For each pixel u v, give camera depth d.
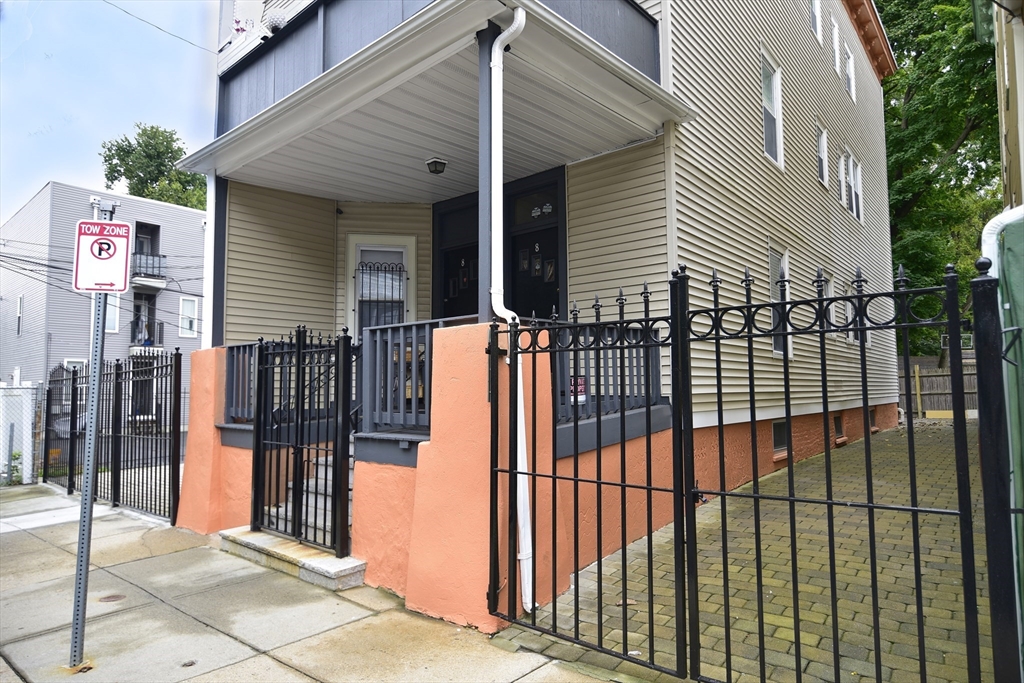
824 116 12.21
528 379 4.05
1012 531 2.17
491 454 3.75
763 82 9.26
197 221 24.39
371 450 4.63
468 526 3.84
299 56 5.97
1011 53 5.73
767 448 8.41
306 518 5.16
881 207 17.06
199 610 4.09
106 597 4.38
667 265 6.23
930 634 3.51
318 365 5.07
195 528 6.14
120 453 7.55
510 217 7.62
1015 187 6.61
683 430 2.97
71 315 20.39
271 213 7.42
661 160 6.32
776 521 6.10
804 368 10.04
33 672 3.27
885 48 16.47
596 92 5.50
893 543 5.31
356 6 5.35
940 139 20.08
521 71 4.96
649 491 3.00
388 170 6.97
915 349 23.81
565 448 4.49
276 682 3.11
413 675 3.16
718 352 2.84
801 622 3.71
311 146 6.24
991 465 2.18
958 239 25.91
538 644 3.50
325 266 7.89
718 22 7.74
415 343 4.50
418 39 4.59
